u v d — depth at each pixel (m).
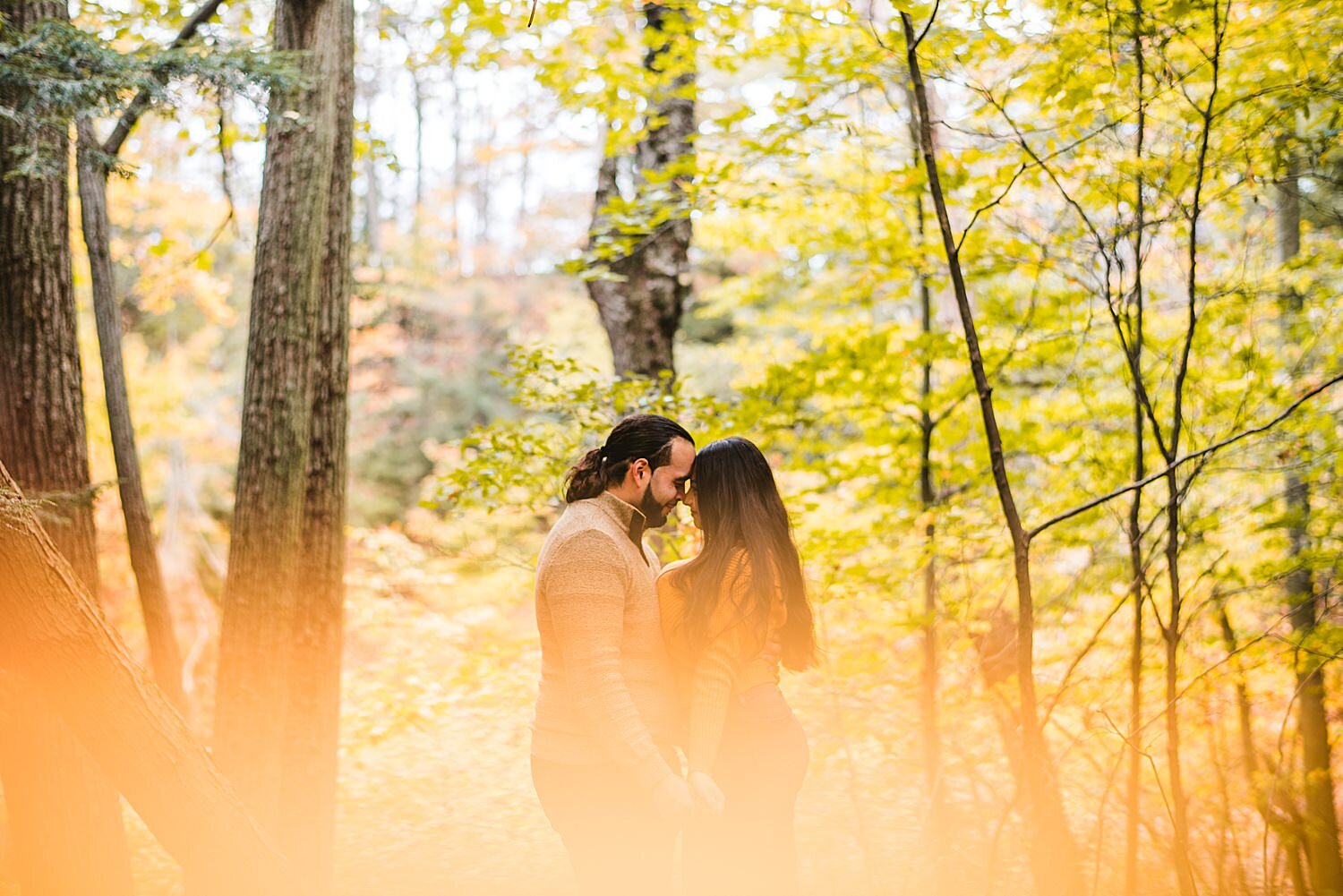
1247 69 3.66
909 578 4.95
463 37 4.50
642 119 5.08
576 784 2.25
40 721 3.13
